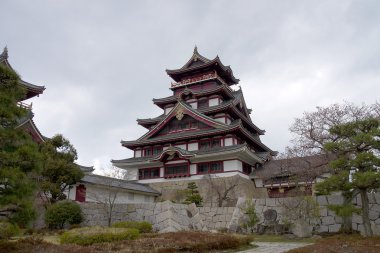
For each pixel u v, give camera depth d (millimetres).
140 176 50688
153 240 16219
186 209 28172
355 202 22844
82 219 27000
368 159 17656
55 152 29844
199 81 57656
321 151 26719
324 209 23859
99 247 14469
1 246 12625
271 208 25562
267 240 21609
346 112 32844
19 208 12789
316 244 16469
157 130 51406
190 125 50281
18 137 13211
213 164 45688
